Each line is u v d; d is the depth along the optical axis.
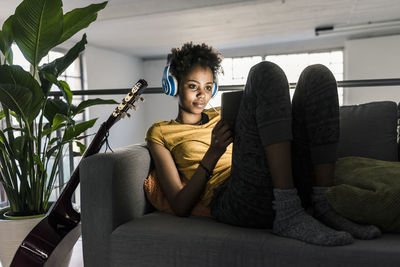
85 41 1.55
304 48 10.38
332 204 0.83
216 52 1.17
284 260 0.78
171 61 1.15
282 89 0.80
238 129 0.89
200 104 1.15
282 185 0.81
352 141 1.27
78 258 1.54
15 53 6.63
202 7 5.61
